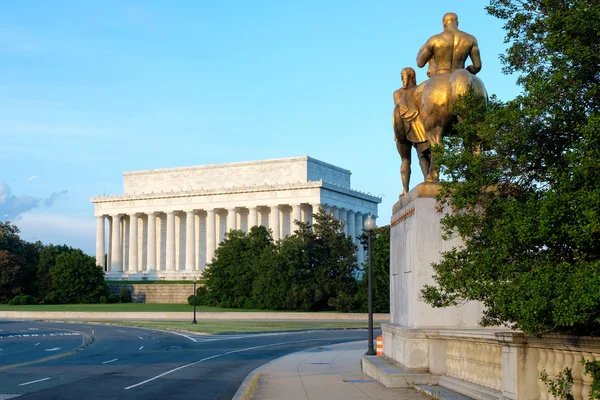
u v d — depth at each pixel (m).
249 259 122.88
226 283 124.06
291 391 24.81
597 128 11.50
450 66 25.06
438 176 24.47
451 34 25.02
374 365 27.14
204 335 70.62
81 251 145.25
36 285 148.00
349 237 113.75
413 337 22.83
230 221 151.75
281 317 103.94
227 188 151.12
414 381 22.14
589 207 11.22
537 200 13.02
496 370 17.34
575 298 10.98
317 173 156.12
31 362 41.19
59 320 106.50
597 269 11.16
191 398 25.48
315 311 110.25
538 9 14.82
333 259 110.25
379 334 72.00
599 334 12.80
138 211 162.50
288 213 152.50
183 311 113.44
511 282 13.01
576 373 12.65
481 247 15.69
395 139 28.34
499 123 13.74
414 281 23.56
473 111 16.62
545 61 13.89
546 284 11.55
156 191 168.62
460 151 16.58
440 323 23.14
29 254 165.12
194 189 160.38
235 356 46.69
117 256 164.00
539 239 12.55
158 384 30.11
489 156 15.05
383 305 103.12
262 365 39.12
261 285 113.12
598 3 12.16
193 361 42.62
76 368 37.59
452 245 23.16
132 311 114.62
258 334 72.12
